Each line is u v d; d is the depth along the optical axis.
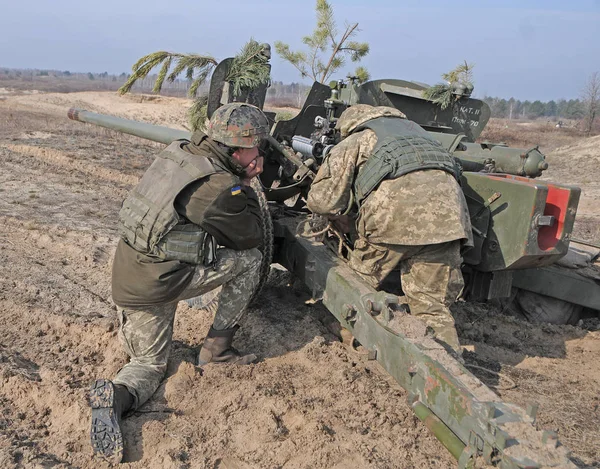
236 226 3.33
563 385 3.94
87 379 3.61
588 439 3.29
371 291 3.54
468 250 4.02
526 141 29.23
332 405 3.43
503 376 3.90
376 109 3.98
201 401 3.39
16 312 4.52
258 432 3.15
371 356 3.38
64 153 12.11
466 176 4.17
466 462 2.54
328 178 3.82
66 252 6.23
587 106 40.06
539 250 3.87
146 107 27.81
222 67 4.73
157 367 3.48
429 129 5.41
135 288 3.26
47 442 3.04
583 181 15.53
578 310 5.09
